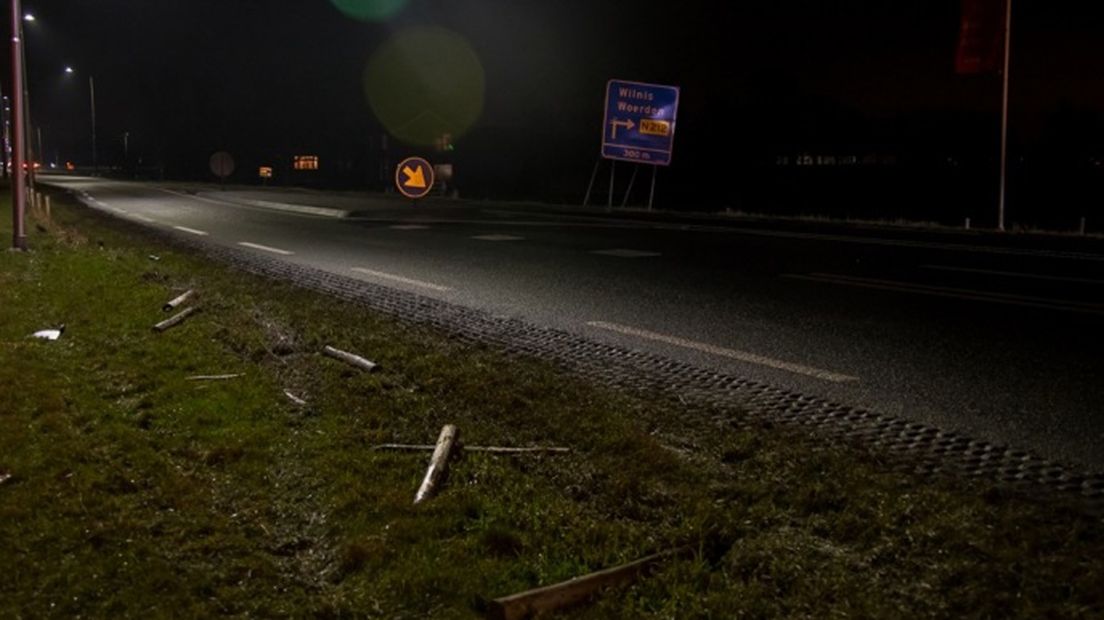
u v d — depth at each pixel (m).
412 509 4.07
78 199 38.34
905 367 7.05
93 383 6.14
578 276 12.77
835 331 8.53
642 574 3.47
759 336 8.34
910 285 11.53
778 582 3.40
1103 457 4.90
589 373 6.87
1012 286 11.38
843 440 5.16
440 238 19.39
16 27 14.34
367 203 34.84
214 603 3.24
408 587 3.36
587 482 4.43
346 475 4.46
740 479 4.48
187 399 5.79
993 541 3.69
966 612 3.15
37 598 3.24
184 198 41.12
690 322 9.10
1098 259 14.65
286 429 5.25
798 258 14.90
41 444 4.77
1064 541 3.70
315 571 3.55
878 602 3.23
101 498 4.10
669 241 18.31
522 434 5.23
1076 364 7.09
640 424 5.45
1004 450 5.01
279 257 15.66
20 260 13.11
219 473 4.52
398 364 6.98
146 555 3.57
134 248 16.30
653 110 31.11
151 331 8.03
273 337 7.94
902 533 3.79
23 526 3.79
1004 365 7.08
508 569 3.50
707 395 6.21
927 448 5.04
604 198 41.81
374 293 11.17
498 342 8.08
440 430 5.27
